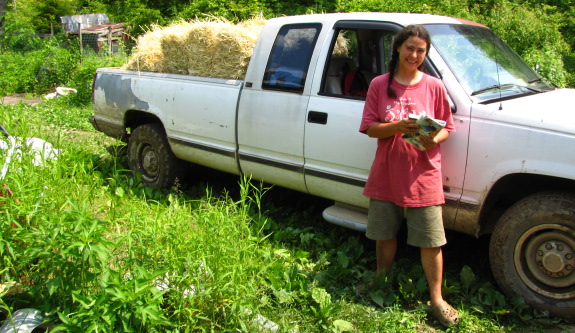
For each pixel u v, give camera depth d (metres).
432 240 3.30
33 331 3.00
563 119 3.21
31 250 3.10
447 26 4.05
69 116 9.60
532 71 4.36
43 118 9.38
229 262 3.21
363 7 13.00
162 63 5.50
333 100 4.05
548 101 3.62
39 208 3.50
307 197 5.37
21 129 4.59
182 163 5.57
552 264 3.29
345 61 4.41
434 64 3.64
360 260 4.12
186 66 5.31
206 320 3.07
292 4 15.11
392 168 3.32
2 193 3.67
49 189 3.83
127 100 5.71
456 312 3.37
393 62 3.28
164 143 5.51
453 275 3.96
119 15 24.11
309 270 4.02
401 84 3.28
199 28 5.07
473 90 3.58
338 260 3.99
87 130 8.68
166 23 17.52
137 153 5.85
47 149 4.98
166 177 5.56
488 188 3.41
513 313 3.41
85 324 2.73
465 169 3.47
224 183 5.92
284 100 4.34
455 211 3.58
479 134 3.41
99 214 4.30
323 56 4.20
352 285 3.77
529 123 3.26
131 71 5.75
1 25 27.02
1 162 3.94
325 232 4.68
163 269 3.01
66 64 14.04
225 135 4.82
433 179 3.29
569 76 10.55
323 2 14.23
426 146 3.16
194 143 5.10
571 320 3.32
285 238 4.50
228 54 4.88
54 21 28.98
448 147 3.52
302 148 4.25
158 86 5.38
